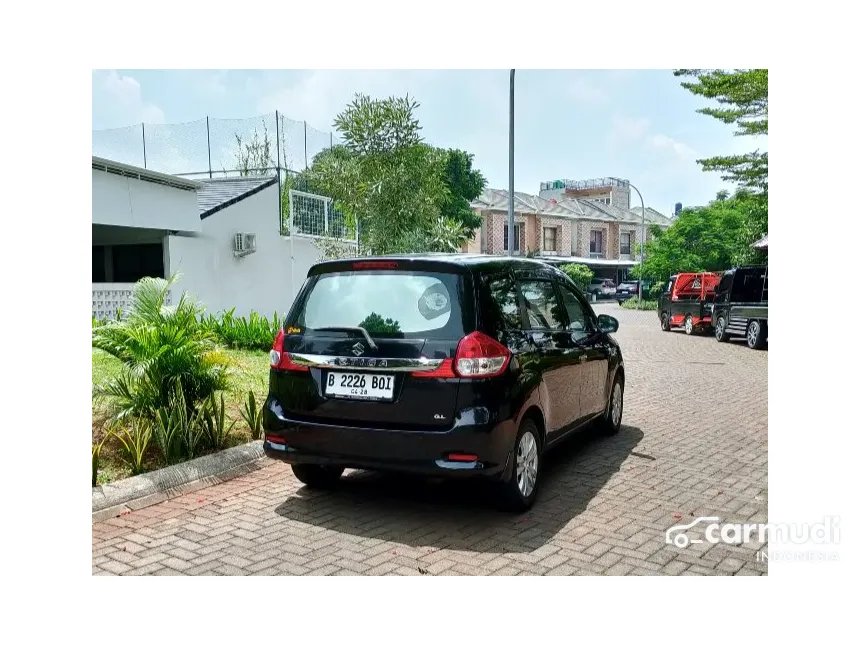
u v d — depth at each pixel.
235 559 4.20
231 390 6.96
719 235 37.09
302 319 4.90
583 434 7.38
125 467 5.65
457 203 35.75
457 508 5.04
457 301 4.54
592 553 4.27
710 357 14.95
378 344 4.57
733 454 6.55
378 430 4.49
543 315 5.53
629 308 39.06
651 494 5.36
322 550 4.32
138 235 15.56
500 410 4.46
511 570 4.05
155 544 4.41
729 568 4.09
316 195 19.45
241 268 17.00
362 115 12.98
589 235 54.94
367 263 4.82
